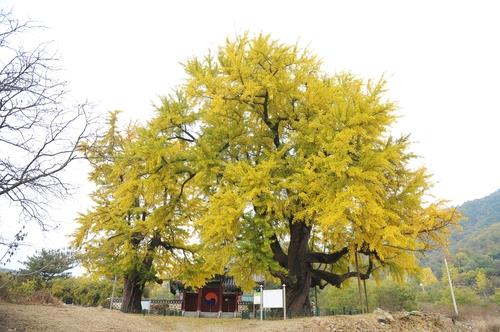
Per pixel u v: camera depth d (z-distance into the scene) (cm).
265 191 1334
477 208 14888
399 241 1262
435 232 1558
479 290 6638
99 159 877
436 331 1365
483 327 1706
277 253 1744
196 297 3325
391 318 1336
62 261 899
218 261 1680
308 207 1372
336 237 1436
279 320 1362
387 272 1852
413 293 4212
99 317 1205
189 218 2125
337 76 1827
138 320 1336
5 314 942
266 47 1638
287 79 1681
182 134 1833
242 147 1806
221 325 1357
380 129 1455
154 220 1820
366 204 1245
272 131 1792
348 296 4178
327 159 1295
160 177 1683
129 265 2017
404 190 1500
